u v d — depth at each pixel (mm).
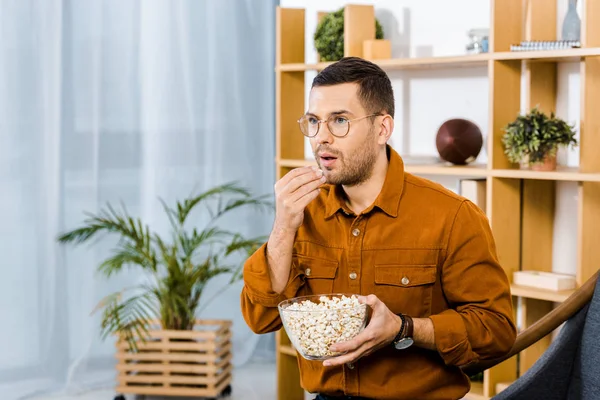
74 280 3928
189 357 3580
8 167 3758
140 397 3703
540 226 3014
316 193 1761
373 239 1823
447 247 1787
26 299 3814
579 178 2609
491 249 1802
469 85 3262
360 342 1604
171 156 4137
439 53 3367
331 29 3412
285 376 3590
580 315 1980
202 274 3703
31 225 3811
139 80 4055
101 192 3990
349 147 1738
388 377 1795
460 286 1777
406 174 1872
